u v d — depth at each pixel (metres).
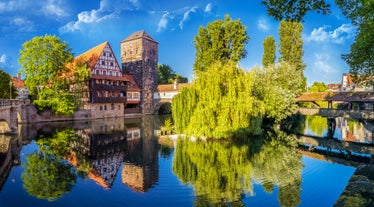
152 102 63.81
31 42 40.12
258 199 10.11
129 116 55.41
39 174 13.61
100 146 21.14
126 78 58.00
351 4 10.66
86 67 46.47
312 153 18.19
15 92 51.41
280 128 31.69
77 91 45.66
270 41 42.72
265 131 28.16
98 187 11.59
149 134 27.39
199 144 20.91
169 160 16.19
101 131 30.22
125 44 63.59
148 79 62.47
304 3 7.46
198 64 34.88
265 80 29.53
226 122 20.59
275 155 17.36
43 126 34.97
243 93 20.91
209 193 10.72
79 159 16.86
